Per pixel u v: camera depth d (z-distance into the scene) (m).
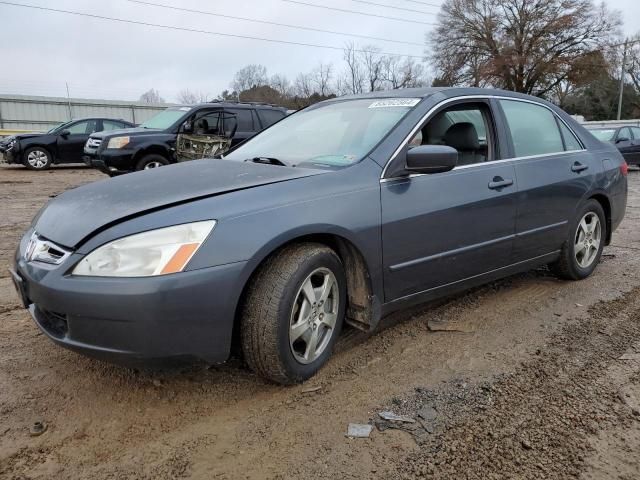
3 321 3.83
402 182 3.25
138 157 11.06
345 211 2.95
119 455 2.40
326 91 47.72
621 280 4.88
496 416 2.69
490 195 3.70
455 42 47.56
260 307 2.70
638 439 2.52
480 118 3.96
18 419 2.64
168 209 2.59
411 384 3.01
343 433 2.56
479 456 2.39
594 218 4.80
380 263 3.12
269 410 2.75
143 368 2.53
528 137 4.24
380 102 3.84
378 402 2.83
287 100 48.16
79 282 2.44
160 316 2.41
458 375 3.12
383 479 2.25
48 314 2.73
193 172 3.20
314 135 3.78
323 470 2.31
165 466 2.33
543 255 4.32
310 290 2.88
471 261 3.65
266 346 2.71
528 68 45.66
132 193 2.85
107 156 10.82
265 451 2.43
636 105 59.09
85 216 2.69
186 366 2.58
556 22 43.81
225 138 10.67
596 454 2.41
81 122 16.75
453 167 3.26
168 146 11.26
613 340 3.59
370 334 3.67
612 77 52.88
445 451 2.42
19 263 2.83
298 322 2.86
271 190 2.82
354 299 3.20
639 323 3.88
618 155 5.14
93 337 2.46
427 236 3.33
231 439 2.52
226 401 2.83
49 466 2.33
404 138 3.36
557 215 4.32
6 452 2.40
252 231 2.62
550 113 4.60
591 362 3.27
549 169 4.23
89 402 2.80
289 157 3.57
